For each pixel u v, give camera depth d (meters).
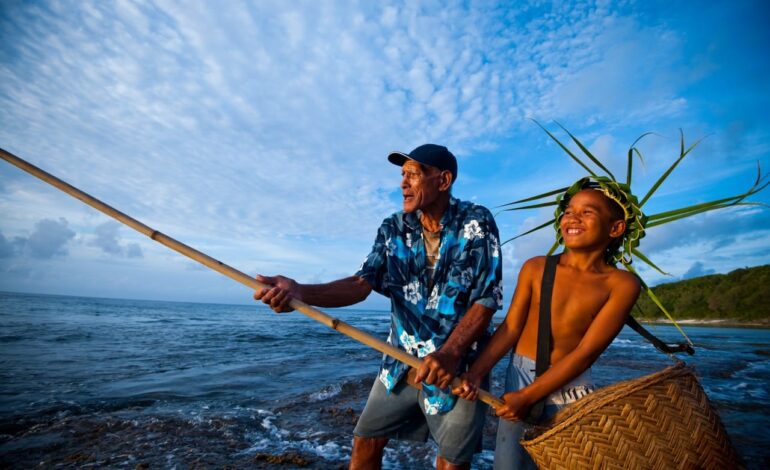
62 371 7.59
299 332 22.03
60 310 36.88
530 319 2.17
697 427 1.64
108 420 4.37
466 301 2.15
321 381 7.01
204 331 20.17
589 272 2.08
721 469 1.64
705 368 10.02
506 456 1.98
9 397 5.40
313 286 2.11
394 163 2.32
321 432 4.21
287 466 3.29
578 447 1.61
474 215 2.23
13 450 3.53
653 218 2.21
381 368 2.33
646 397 1.64
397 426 2.33
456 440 2.08
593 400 1.67
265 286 1.86
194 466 3.20
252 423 4.41
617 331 1.94
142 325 23.09
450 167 2.21
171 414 4.64
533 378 2.06
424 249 2.28
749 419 5.22
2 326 17.00
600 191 2.10
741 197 2.06
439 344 2.13
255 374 7.68
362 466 2.36
